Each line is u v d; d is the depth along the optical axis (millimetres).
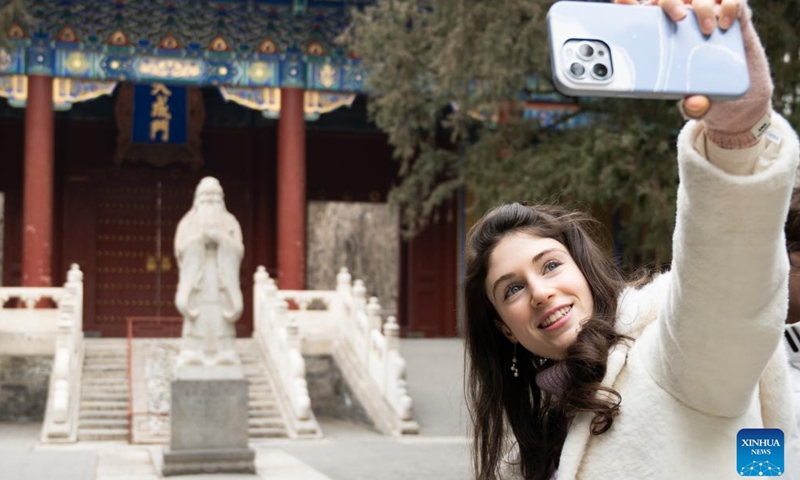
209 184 19734
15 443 22141
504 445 4023
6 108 40281
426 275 42562
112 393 24938
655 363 3146
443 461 18984
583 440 3230
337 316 28234
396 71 29594
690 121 2836
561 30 2691
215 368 18109
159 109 40938
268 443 22297
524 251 3572
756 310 2852
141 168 41156
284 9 36250
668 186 25719
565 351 3482
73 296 25984
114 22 35500
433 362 30797
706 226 2777
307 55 36625
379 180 42781
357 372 26250
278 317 26344
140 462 19141
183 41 36062
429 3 31344
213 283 19000
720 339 2895
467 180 30594
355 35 34656
